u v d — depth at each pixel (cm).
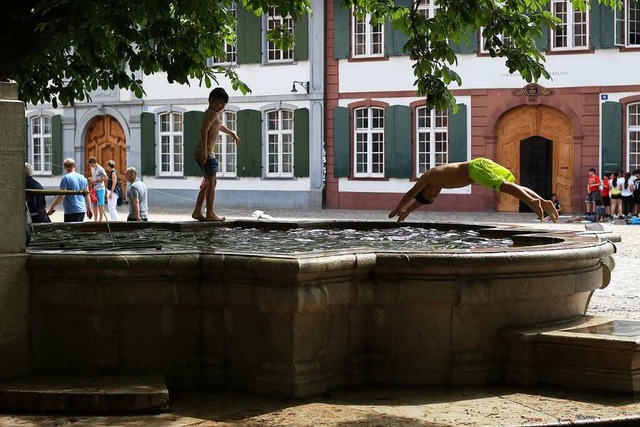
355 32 3825
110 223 1273
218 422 687
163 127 4181
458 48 3653
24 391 718
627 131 3503
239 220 1314
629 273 1773
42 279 781
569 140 3559
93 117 4291
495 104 3631
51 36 1244
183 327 785
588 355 771
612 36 3481
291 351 748
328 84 3878
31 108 4425
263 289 746
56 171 4372
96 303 771
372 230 1247
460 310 789
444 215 3481
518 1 1348
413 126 3759
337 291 768
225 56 1473
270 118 4003
